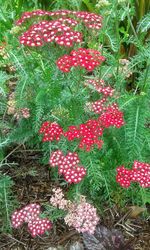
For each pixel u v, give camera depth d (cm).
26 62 37
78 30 38
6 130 43
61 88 38
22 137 40
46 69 36
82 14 35
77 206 33
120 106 36
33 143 42
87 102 37
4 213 36
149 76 38
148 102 37
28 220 32
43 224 32
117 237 34
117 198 38
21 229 37
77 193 34
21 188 41
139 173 33
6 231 37
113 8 38
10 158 44
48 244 36
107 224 37
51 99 37
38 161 43
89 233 34
